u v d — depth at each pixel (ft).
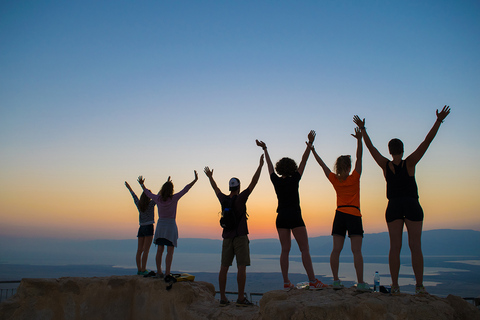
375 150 16.49
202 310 18.88
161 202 22.76
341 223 16.87
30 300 22.20
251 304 19.07
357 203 16.85
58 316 22.41
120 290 22.89
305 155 19.70
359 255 16.10
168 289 20.65
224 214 19.35
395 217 14.97
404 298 14.33
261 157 20.35
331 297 14.94
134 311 22.39
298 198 19.01
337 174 17.31
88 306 22.70
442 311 13.58
